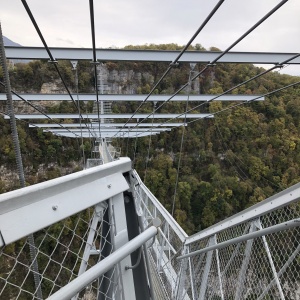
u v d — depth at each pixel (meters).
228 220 2.50
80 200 0.88
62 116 12.65
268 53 5.46
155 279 4.82
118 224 1.08
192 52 5.46
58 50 5.43
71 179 0.86
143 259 1.16
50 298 0.73
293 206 1.84
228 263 2.45
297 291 1.72
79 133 19.02
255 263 2.07
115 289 1.07
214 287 2.81
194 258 3.58
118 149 31.00
